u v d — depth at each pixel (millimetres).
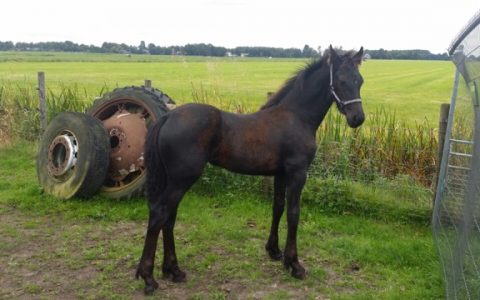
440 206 5512
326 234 6059
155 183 4457
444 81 34469
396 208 6512
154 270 4930
